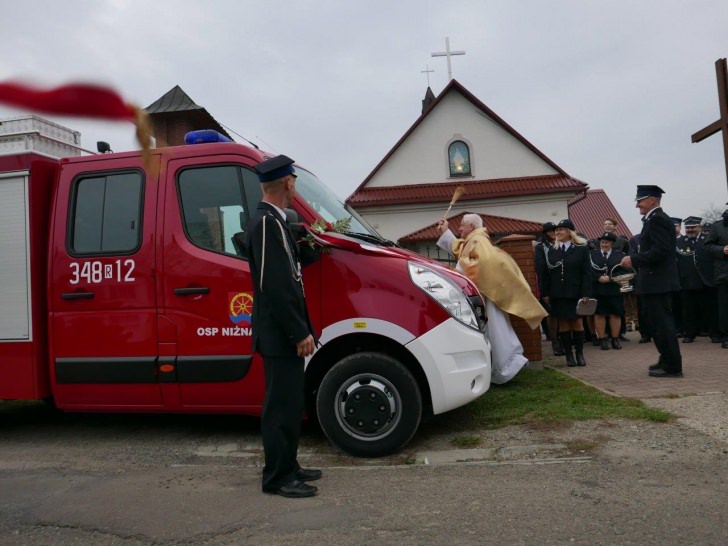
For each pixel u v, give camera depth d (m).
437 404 4.29
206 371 4.57
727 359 7.37
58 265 4.89
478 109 25.09
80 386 4.83
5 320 4.96
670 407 5.00
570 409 5.04
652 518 2.96
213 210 4.69
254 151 4.74
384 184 25.20
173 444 4.97
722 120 6.50
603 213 36.78
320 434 5.00
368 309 4.32
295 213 4.02
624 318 10.27
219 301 4.56
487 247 6.23
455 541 2.79
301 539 2.88
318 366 4.60
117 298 4.75
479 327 4.64
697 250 9.21
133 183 4.87
